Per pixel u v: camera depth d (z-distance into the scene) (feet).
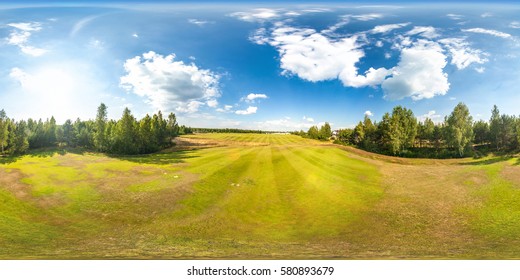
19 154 188.65
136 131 280.31
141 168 178.40
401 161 231.09
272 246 91.20
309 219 117.91
